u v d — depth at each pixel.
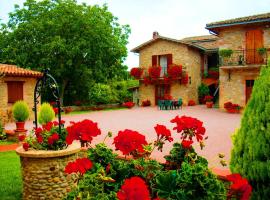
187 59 25.45
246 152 2.49
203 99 27.38
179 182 2.35
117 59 29.53
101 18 28.91
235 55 19.50
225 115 18.02
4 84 17.28
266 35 18.47
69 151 4.64
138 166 2.77
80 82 29.25
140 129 12.85
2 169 6.54
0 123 11.60
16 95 17.98
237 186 1.95
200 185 2.28
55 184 4.54
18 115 10.81
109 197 2.41
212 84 28.89
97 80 29.70
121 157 4.85
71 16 26.39
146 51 27.64
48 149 4.86
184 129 3.05
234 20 18.80
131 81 33.41
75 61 27.41
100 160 3.20
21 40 26.77
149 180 2.63
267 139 2.34
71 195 2.51
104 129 13.14
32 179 4.53
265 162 2.33
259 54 18.67
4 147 9.34
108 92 28.48
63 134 5.00
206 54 28.98
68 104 31.08
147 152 2.98
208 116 17.55
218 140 9.75
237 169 2.56
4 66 18.81
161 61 27.08
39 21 26.33
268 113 2.38
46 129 5.08
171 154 3.28
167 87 26.86
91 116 20.11
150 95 27.98
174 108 23.70
